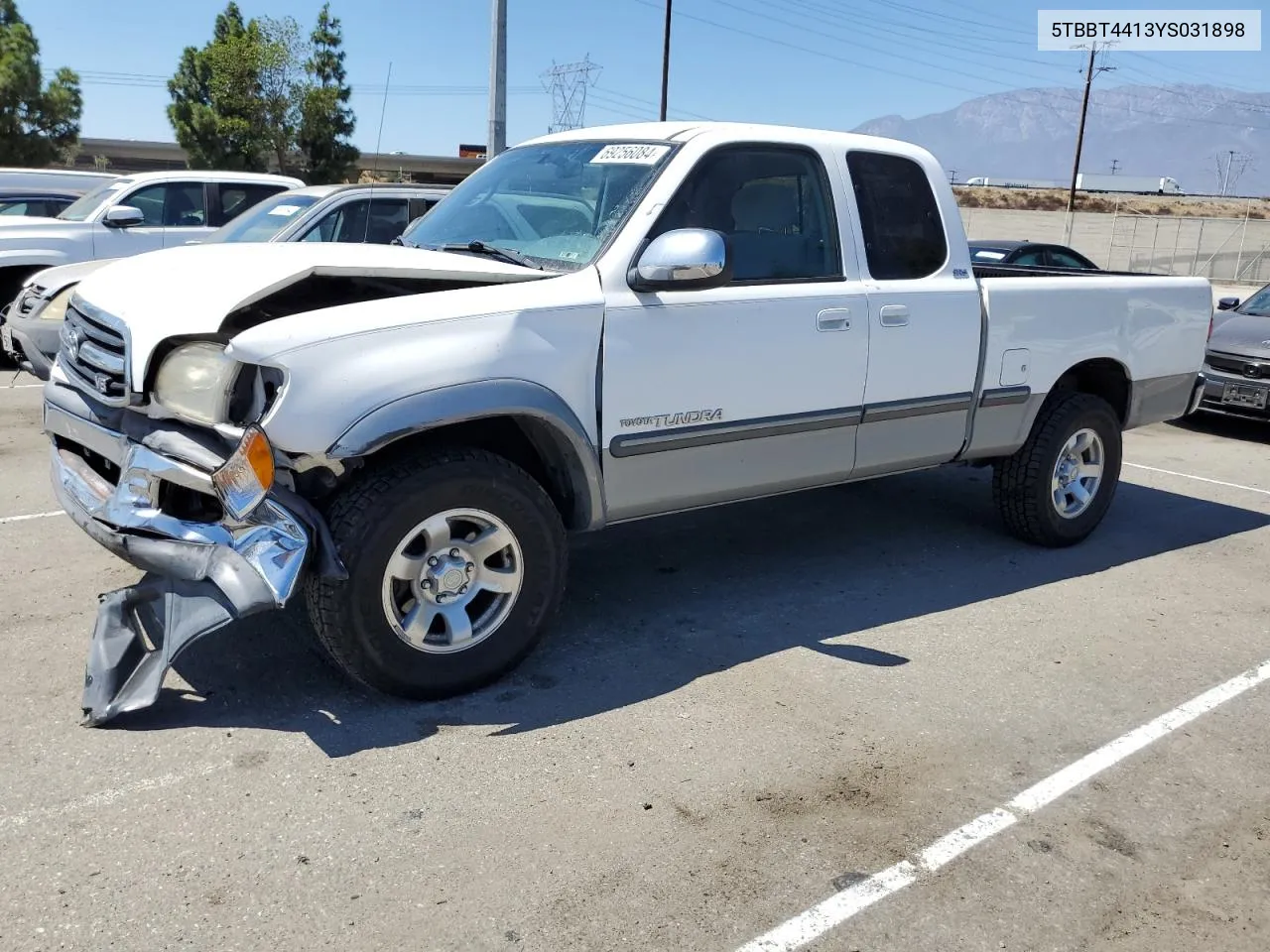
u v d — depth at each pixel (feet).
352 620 11.27
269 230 27.37
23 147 107.14
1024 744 11.98
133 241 34.88
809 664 13.80
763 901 8.99
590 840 9.73
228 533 10.87
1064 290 17.60
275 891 8.83
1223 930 8.91
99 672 11.53
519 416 12.29
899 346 15.43
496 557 12.46
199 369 11.13
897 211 15.71
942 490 23.00
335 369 10.69
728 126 14.19
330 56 111.14
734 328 13.57
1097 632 15.42
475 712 12.08
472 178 16.21
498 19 44.14
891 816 10.37
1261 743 12.26
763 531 19.63
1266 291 35.47
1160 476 26.35
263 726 11.53
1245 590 17.54
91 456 13.42
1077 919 8.96
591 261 12.86
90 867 9.02
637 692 12.78
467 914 8.64
